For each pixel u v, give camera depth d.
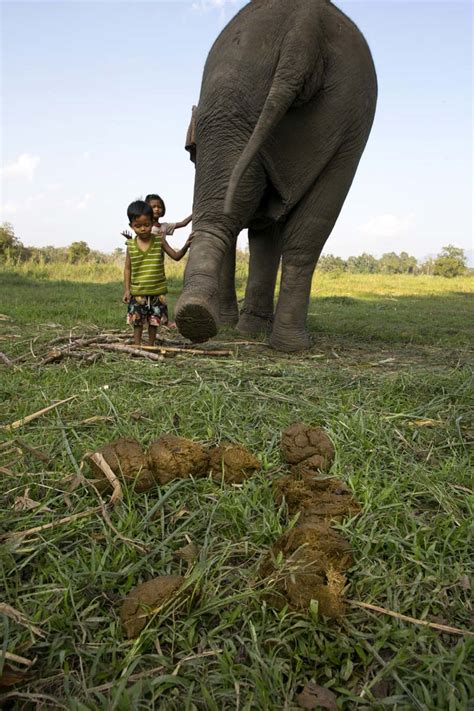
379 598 1.88
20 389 3.79
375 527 2.18
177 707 1.48
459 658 1.58
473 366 5.09
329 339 6.91
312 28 4.71
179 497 2.41
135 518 2.20
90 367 4.39
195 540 2.13
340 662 1.62
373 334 7.50
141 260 5.30
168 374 4.26
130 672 1.53
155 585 1.74
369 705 1.50
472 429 3.36
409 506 2.42
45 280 17.41
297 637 1.68
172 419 3.24
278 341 5.73
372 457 2.81
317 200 5.41
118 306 9.62
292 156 5.10
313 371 4.53
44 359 4.58
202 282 4.65
